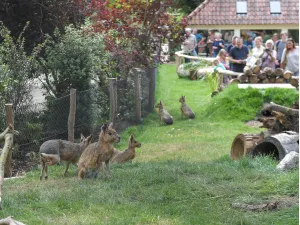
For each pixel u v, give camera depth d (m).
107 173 11.59
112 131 11.35
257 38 24.44
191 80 28.88
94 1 20.25
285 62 23.00
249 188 10.29
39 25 20.36
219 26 37.09
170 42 22.22
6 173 13.37
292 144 12.27
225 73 23.41
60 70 17.53
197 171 11.53
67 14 20.53
